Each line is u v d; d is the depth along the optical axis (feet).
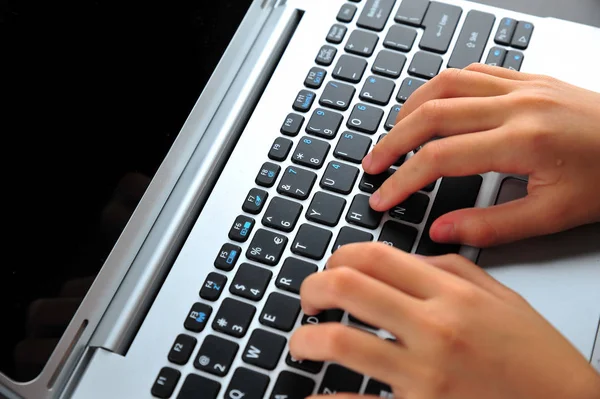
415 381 1.56
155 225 2.02
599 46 2.20
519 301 1.69
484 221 1.83
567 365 1.59
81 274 1.86
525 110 1.86
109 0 2.05
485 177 1.98
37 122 1.87
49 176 1.87
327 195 1.98
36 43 1.90
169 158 2.10
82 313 1.84
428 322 1.57
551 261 1.85
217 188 2.02
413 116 1.92
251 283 1.85
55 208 1.86
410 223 1.92
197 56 2.23
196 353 1.77
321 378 1.70
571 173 1.80
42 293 1.79
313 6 2.37
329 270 1.66
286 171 2.03
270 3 2.43
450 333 1.57
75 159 1.92
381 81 2.17
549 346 1.61
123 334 1.85
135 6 2.10
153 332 1.81
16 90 1.85
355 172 2.02
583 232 1.87
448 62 2.20
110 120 2.01
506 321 1.61
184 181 2.10
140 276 1.94
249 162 2.06
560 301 1.80
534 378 1.57
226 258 1.90
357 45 2.25
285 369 1.73
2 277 1.73
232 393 1.71
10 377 1.67
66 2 1.97
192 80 2.20
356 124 2.10
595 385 1.58
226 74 2.27
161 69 2.14
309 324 1.72
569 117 1.84
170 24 2.18
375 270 1.68
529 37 2.23
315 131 2.09
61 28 1.95
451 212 1.87
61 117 1.92
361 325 1.75
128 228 1.98
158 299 1.86
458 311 1.60
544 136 1.80
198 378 1.74
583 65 2.17
